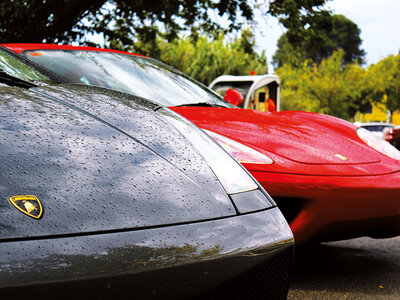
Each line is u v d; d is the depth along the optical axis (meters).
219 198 1.25
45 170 1.06
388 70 42.12
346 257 2.82
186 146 1.43
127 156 1.24
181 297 0.98
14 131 1.15
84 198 1.03
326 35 9.52
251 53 10.45
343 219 2.21
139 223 1.03
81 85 1.73
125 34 9.96
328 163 2.31
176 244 1.03
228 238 1.13
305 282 2.35
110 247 0.94
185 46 23.00
